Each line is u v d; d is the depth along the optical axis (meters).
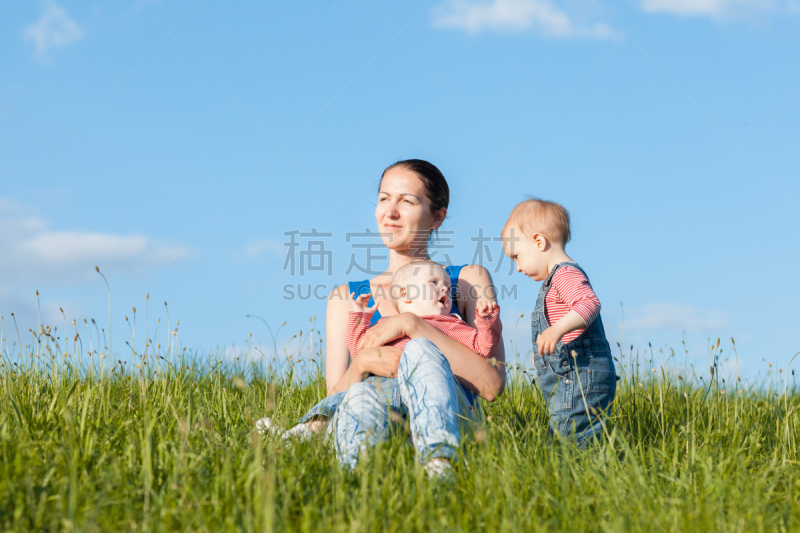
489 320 2.95
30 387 3.24
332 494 2.05
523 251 3.61
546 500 2.08
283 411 3.46
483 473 2.20
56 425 2.69
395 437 2.45
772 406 3.65
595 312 3.19
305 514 1.86
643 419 3.21
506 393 4.02
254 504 1.90
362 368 2.90
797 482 2.38
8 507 1.91
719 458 2.58
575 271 3.40
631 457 2.35
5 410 2.75
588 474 2.29
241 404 3.56
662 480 2.42
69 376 3.74
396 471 2.20
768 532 1.93
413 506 1.98
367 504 1.97
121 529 1.86
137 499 2.06
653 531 1.89
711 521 1.95
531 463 2.42
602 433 2.65
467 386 2.95
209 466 2.29
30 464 2.17
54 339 3.74
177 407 3.21
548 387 3.40
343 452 2.43
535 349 3.54
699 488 2.29
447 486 2.13
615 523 1.90
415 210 3.38
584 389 3.27
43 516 1.88
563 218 3.60
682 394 4.05
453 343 2.96
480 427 2.52
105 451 2.37
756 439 3.00
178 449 2.39
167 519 1.88
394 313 3.34
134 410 3.02
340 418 2.56
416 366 2.44
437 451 2.28
